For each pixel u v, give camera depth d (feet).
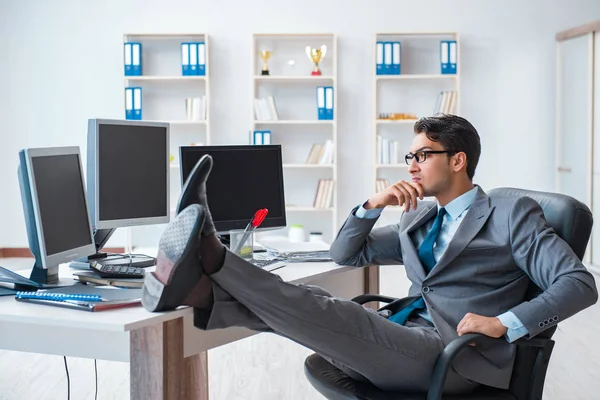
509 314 7.14
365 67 25.30
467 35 25.14
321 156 24.98
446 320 7.83
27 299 7.16
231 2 25.21
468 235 7.90
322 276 8.75
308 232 25.89
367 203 8.77
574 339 15.52
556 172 25.16
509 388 7.49
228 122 25.41
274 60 25.35
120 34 25.27
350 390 7.45
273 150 10.43
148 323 6.45
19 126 25.54
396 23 25.20
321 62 25.38
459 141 8.13
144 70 25.38
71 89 25.41
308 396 12.10
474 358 7.33
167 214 9.72
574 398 11.96
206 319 6.77
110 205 9.04
